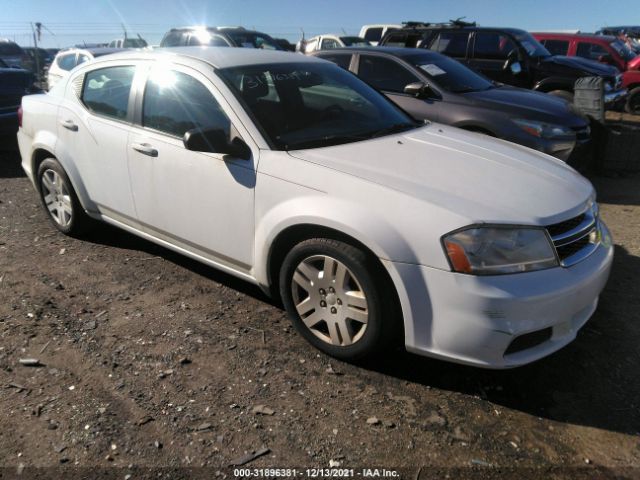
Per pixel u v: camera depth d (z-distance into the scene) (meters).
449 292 2.55
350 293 2.86
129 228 4.14
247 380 2.88
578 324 2.86
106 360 3.02
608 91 9.77
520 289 2.52
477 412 2.67
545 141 5.96
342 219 2.75
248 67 3.69
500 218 2.59
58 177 4.58
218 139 3.14
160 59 3.81
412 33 10.57
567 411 2.69
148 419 2.58
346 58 7.38
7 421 2.55
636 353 3.16
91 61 4.39
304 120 3.54
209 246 3.51
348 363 3.03
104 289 3.84
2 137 8.00
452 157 3.25
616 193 6.72
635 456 2.41
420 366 3.01
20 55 20.69
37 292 3.78
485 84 7.05
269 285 3.28
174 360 3.03
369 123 3.81
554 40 13.43
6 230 4.96
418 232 2.60
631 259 4.52
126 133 3.84
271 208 3.07
